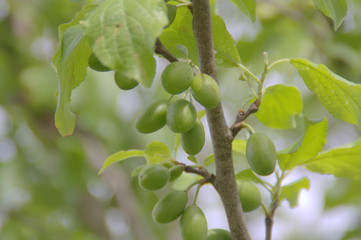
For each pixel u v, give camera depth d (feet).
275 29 20.88
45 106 23.97
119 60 5.07
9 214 22.68
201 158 20.33
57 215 24.17
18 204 23.40
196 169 7.78
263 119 9.37
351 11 19.95
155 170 7.34
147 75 5.06
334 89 7.83
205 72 6.93
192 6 6.83
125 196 21.53
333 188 19.79
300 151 8.48
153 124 7.27
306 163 9.07
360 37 19.84
